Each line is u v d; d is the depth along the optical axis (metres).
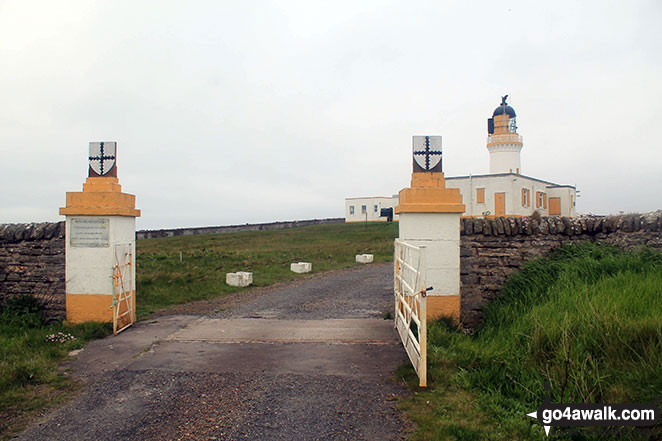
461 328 8.16
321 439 4.41
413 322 6.91
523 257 8.76
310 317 9.55
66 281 8.92
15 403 5.39
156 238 38.25
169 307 11.06
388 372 6.14
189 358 6.91
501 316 7.77
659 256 7.94
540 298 7.70
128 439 4.50
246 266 17.94
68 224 8.91
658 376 4.54
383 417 4.83
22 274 9.28
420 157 8.45
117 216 8.85
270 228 49.75
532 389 4.98
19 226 9.34
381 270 18.16
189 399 5.42
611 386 4.64
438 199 8.27
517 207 41.78
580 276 7.89
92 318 8.82
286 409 5.08
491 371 5.51
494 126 47.53
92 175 8.97
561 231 8.96
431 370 5.84
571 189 48.09
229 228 45.84
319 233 38.41
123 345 7.67
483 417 4.62
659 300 6.05
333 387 5.66
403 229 8.38
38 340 7.73
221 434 4.55
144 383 5.96
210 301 11.87
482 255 8.73
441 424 4.50
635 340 5.20
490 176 42.12
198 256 20.50
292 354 6.98
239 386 5.77
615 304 5.98
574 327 5.69
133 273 9.32
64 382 6.06
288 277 16.14
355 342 7.53
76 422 4.90
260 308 10.73
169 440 4.46
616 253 8.51
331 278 15.95
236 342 7.71
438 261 8.27
